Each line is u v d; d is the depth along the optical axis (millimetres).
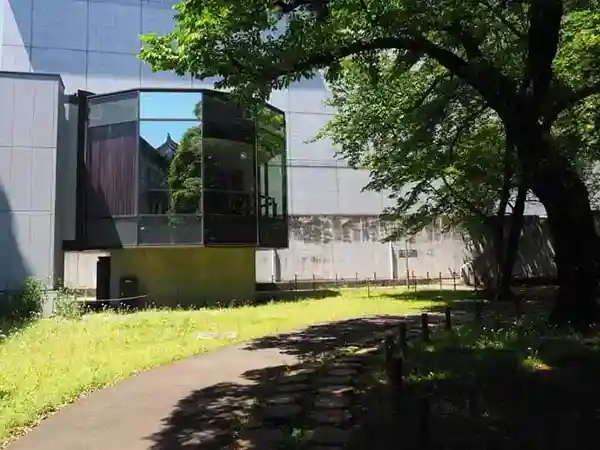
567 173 11953
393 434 5664
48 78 18703
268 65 10305
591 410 6305
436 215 23891
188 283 20531
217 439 5828
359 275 30469
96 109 20172
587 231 12062
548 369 8344
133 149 19484
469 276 30875
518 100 11523
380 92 19625
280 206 22766
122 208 19453
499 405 6531
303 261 29688
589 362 8727
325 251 30094
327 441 5531
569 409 6359
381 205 31328
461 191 22719
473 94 15477
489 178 19938
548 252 30797
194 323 14984
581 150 15227
